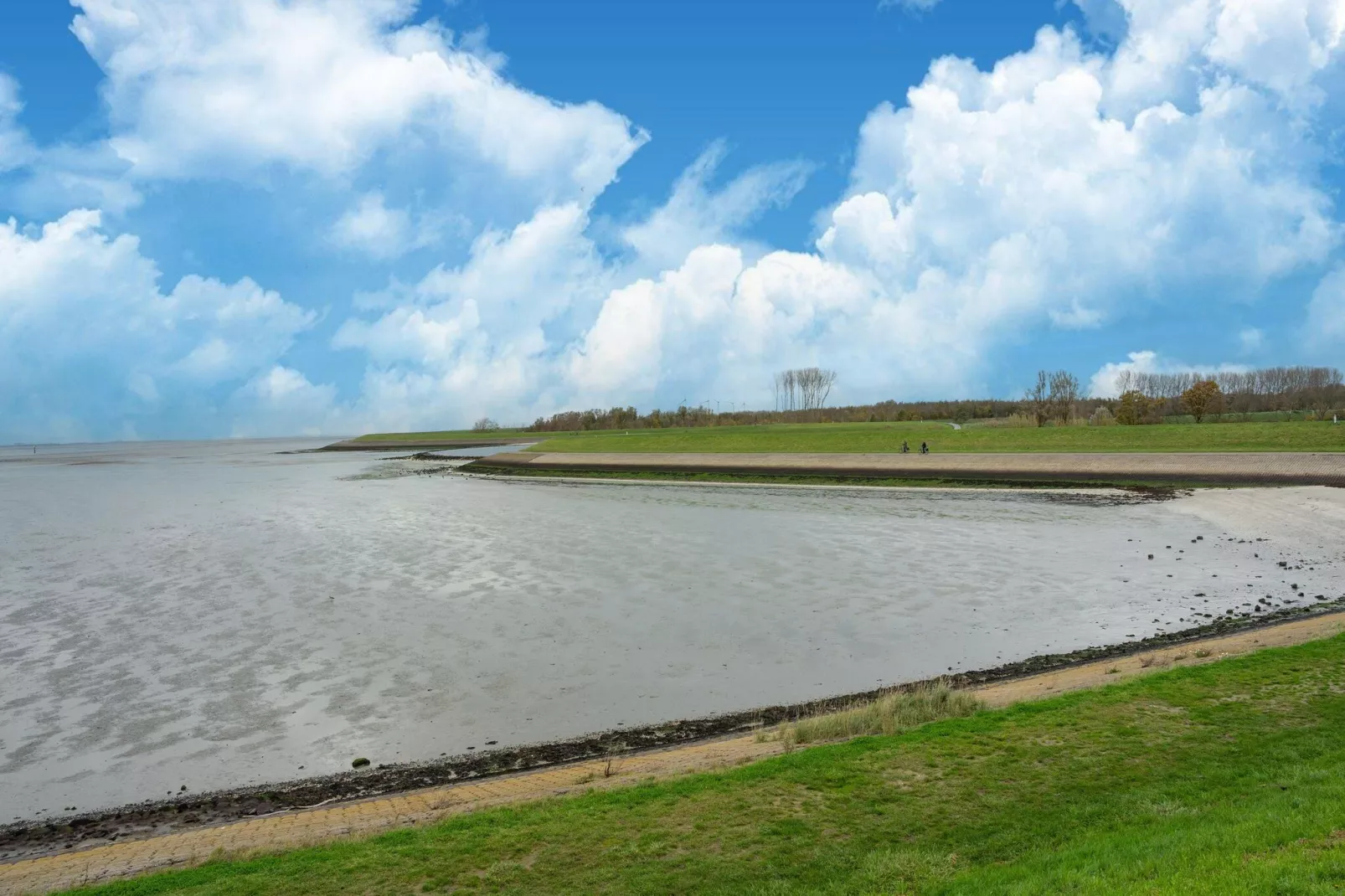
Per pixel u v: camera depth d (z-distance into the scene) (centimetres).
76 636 2205
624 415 18388
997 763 1090
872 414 16288
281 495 6172
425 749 1461
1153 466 5488
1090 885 707
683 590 2608
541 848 932
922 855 854
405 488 6694
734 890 816
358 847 970
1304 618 2067
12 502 6059
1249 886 648
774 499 5347
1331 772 951
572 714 1606
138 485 7619
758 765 1143
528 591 2638
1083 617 2195
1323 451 5453
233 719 1620
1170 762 1052
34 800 1311
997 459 6344
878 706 1427
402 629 2219
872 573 2820
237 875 914
